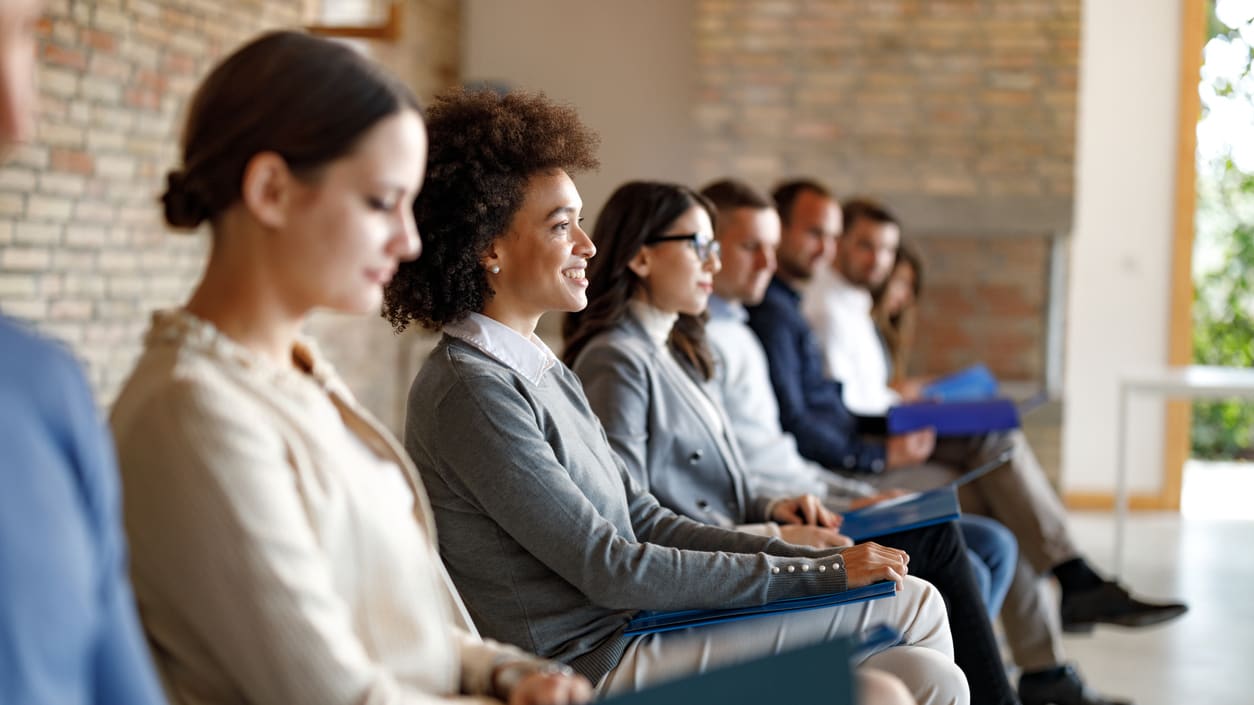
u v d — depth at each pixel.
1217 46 7.50
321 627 1.35
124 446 1.34
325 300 1.44
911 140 6.85
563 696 1.50
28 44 1.06
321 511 1.43
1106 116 7.33
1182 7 7.25
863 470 4.13
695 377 3.07
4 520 0.93
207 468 1.32
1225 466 8.33
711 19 6.92
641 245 2.92
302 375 1.53
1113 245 7.38
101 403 4.49
